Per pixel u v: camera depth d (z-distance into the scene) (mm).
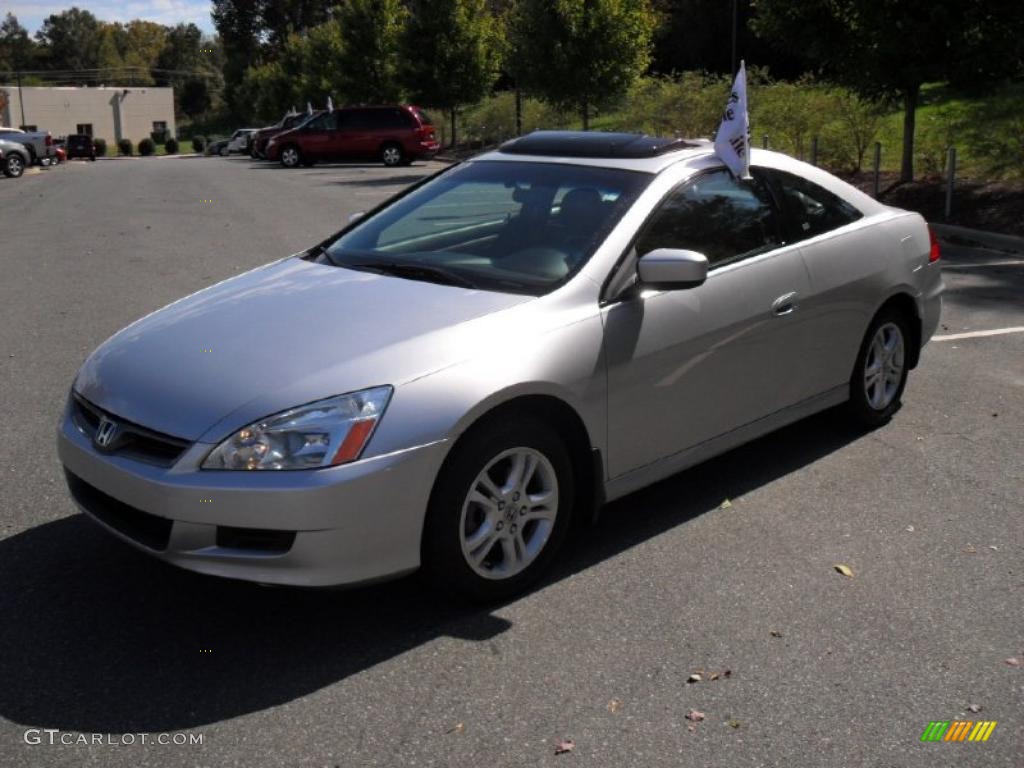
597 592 3820
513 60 26375
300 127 33875
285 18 103125
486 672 3299
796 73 41688
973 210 13930
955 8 14656
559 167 4641
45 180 29469
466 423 3436
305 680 3256
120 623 3600
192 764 2846
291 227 15172
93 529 4355
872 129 18094
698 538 4281
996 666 3338
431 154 35062
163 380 3531
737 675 3281
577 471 3996
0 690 3193
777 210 4789
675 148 4645
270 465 3209
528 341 3684
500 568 3719
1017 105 14969
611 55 25078
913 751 2912
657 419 4156
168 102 96312
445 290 4004
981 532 4340
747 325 4445
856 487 4809
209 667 3328
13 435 5574
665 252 3887
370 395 3338
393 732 2990
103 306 9180
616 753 2896
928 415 5828
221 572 3254
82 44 160125
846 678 3268
